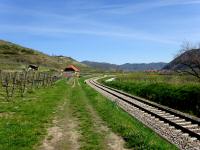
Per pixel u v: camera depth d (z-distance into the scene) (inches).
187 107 1201.4
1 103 1120.2
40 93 1633.9
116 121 792.9
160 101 1469.0
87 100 1429.6
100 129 716.7
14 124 731.4
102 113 960.3
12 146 537.0
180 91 1311.5
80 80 4357.8
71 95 1694.1
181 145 585.3
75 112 989.8
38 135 640.4
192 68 1924.2
